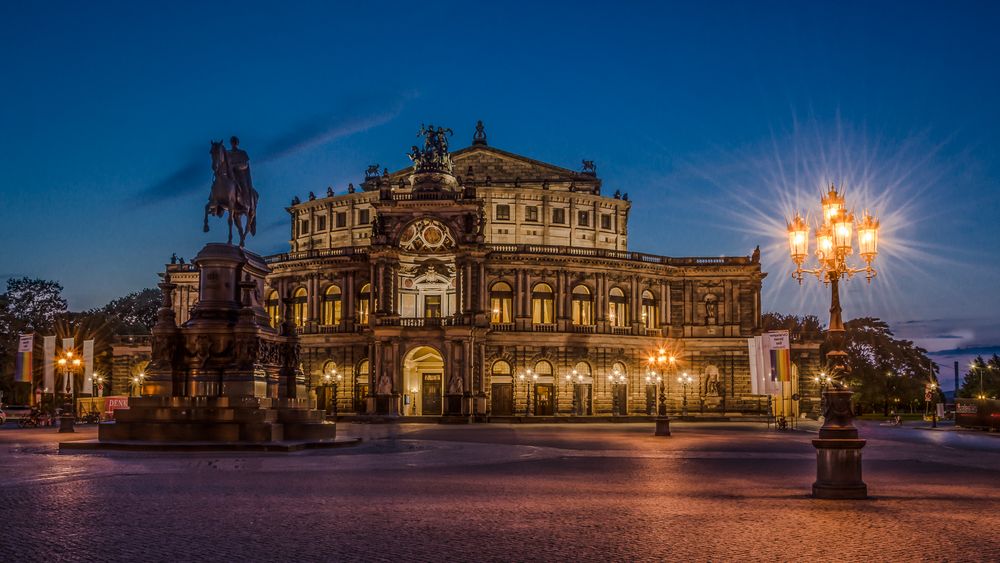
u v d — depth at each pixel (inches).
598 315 4896.7
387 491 1130.7
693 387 5034.5
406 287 4783.5
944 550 751.1
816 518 920.3
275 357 2058.3
